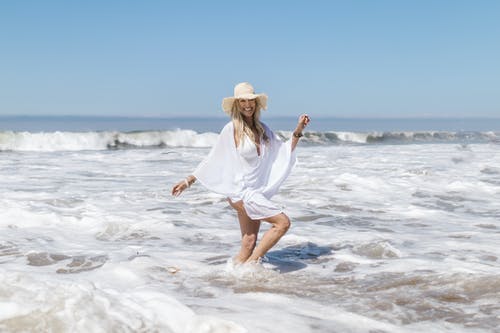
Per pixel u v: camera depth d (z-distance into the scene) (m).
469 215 7.69
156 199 8.91
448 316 3.35
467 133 34.81
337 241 5.86
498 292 3.81
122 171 13.78
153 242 5.80
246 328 3.00
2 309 2.72
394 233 6.34
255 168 4.55
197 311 3.32
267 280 4.24
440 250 5.39
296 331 3.00
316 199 8.91
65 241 5.77
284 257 5.16
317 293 3.88
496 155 18.44
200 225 6.81
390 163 15.52
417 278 4.23
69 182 11.21
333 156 18.25
